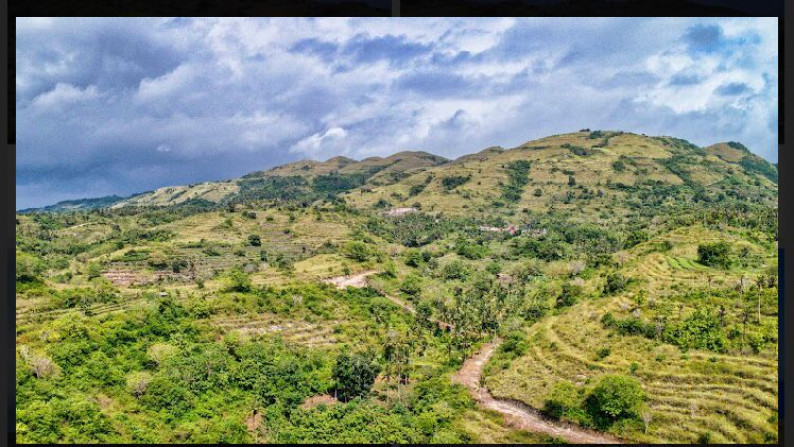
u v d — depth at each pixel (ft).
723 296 172.14
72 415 122.42
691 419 127.13
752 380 130.82
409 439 135.74
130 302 199.11
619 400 133.08
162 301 193.26
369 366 168.55
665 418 129.49
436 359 200.13
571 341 178.09
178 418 136.36
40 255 293.43
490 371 181.06
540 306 227.61
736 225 248.32
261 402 149.79
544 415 144.56
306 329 209.15
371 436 135.85
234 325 198.29
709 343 149.59
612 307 188.65
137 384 141.79
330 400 160.97
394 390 170.30
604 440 130.62
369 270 297.33
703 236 238.07
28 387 129.80
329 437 134.82
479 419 148.25
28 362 137.28
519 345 189.26
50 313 180.55
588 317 189.88
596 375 154.40
